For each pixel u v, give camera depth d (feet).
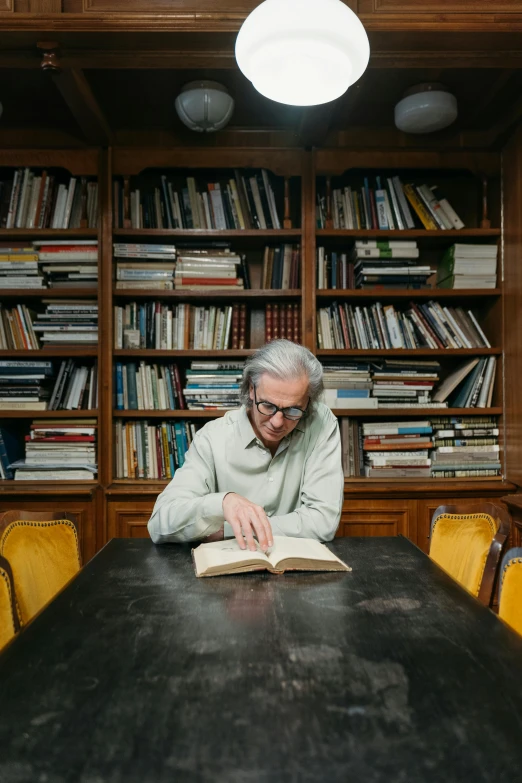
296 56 4.86
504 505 9.05
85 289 9.38
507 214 9.41
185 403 9.68
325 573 4.13
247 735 2.09
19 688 2.44
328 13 4.60
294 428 5.21
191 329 9.59
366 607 3.43
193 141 9.52
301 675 2.56
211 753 1.98
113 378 9.43
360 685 2.47
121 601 3.52
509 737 2.08
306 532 4.97
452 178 10.54
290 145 9.51
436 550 5.64
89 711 2.25
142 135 9.52
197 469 5.25
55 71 7.08
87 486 9.07
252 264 10.42
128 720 2.19
